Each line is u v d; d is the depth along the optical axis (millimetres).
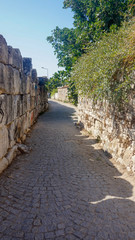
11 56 3785
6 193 2598
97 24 6414
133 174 3227
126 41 3020
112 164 3883
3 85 3223
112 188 2891
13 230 1927
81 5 7828
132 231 1975
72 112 14336
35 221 2078
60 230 1961
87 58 4434
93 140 5848
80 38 7172
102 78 3600
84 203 2457
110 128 4375
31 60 7004
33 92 8312
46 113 13531
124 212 2283
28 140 5680
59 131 7270
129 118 3342
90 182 3086
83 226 2029
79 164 3930
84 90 4609
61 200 2510
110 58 3213
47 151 4746
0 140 3148
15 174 3250
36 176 3236
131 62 2779
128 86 3047
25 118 6023
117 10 6133
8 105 3600
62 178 3205
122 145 3717
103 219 2148
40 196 2582
